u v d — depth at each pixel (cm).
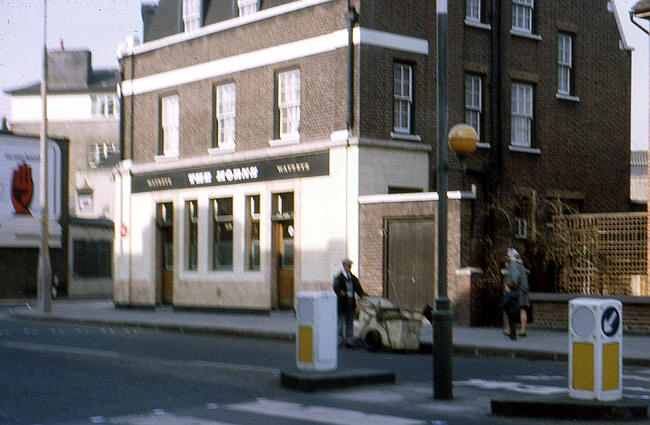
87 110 7238
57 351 1670
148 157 3281
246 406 1079
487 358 1734
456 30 2709
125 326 2597
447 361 1141
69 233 4853
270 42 2808
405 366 1579
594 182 3077
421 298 2345
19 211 4566
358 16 2536
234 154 2897
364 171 2522
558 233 2417
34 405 1090
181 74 3139
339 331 1934
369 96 2550
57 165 4750
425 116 2662
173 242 3172
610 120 3139
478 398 1155
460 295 2228
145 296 3275
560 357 1672
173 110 3203
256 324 2406
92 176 6881
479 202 2558
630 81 3203
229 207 2978
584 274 2380
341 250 2541
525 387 1271
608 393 984
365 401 1124
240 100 2914
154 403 1105
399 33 2620
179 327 2416
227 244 2986
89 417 1005
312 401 1123
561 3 3008
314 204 2634
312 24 2669
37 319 2911
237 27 2927
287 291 2772
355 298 1944
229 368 1376
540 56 2941
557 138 2973
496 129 2802
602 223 2383
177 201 3145
